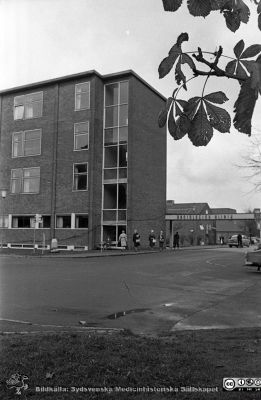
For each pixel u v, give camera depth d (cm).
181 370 502
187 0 172
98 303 1162
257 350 608
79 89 3734
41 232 3825
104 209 3678
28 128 3994
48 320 935
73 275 1762
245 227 7906
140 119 3734
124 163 3616
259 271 2027
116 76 3678
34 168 3928
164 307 1113
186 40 181
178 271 1989
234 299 1241
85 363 521
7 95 4141
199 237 6831
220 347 628
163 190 4169
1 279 1612
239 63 178
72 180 3703
